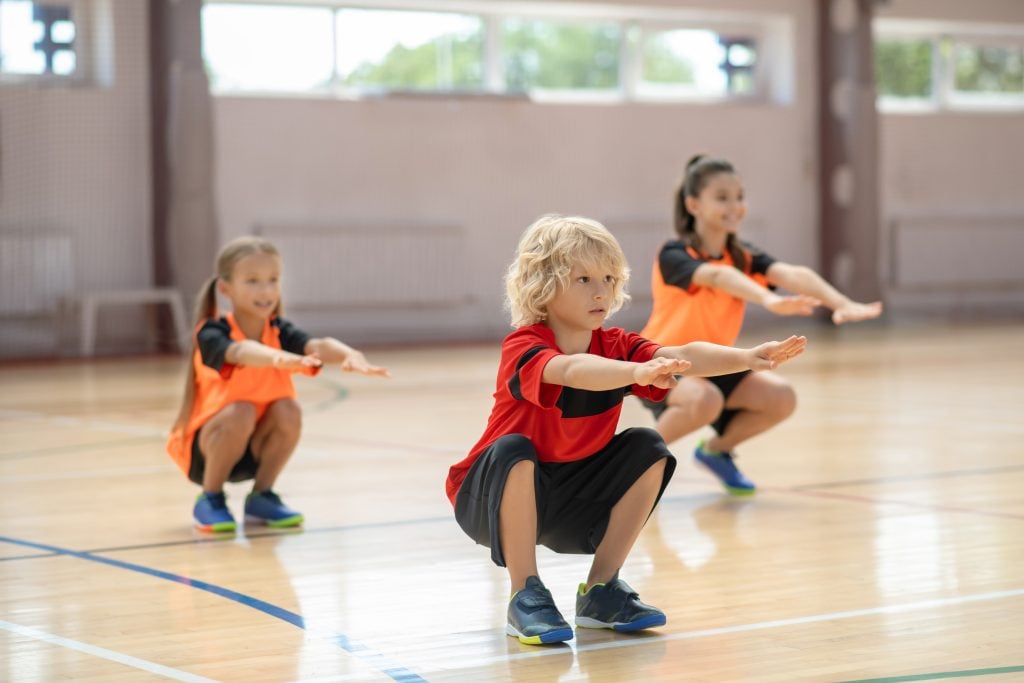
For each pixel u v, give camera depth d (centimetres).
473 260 1733
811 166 1898
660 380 321
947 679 311
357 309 1669
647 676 320
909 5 1922
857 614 380
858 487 615
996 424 845
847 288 1873
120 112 1551
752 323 1884
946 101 2000
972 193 2003
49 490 629
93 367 1354
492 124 1733
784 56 1883
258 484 544
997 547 475
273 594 416
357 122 1659
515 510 354
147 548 492
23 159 1509
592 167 1789
